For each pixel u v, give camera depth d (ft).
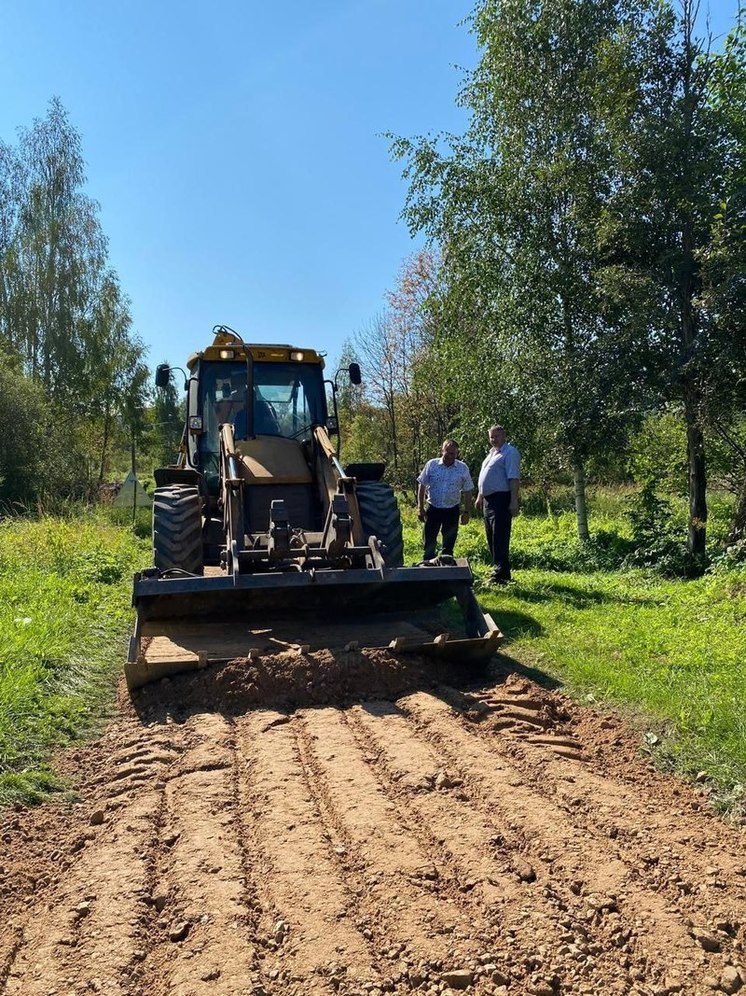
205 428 26.07
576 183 43.52
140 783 14.21
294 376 26.96
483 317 48.01
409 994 8.47
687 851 11.44
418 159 47.80
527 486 57.26
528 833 11.77
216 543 25.41
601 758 15.38
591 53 44.96
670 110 39.83
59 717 17.53
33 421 76.64
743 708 16.37
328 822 12.37
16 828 12.93
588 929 9.57
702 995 8.46
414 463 99.96
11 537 40.96
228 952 9.10
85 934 9.70
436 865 11.00
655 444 44.65
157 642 20.58
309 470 24.90
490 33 47.32
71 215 103.86
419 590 21.18
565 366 41.81
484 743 15.62
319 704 18.10
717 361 35.53
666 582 34.99
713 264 35.60
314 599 20.62
